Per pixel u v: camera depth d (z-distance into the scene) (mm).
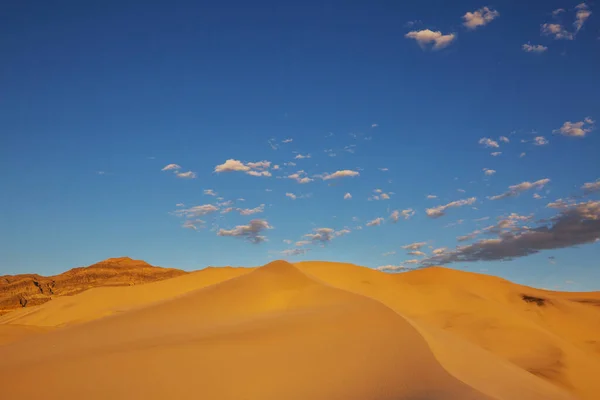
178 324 39562
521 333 60344
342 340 30422
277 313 41906
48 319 85312
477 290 80875
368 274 82750
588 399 44531
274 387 23281
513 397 24953
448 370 24969
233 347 29219
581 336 68875
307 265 86562
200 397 22047
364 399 21438
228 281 51312
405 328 32281
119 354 28047
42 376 24312
